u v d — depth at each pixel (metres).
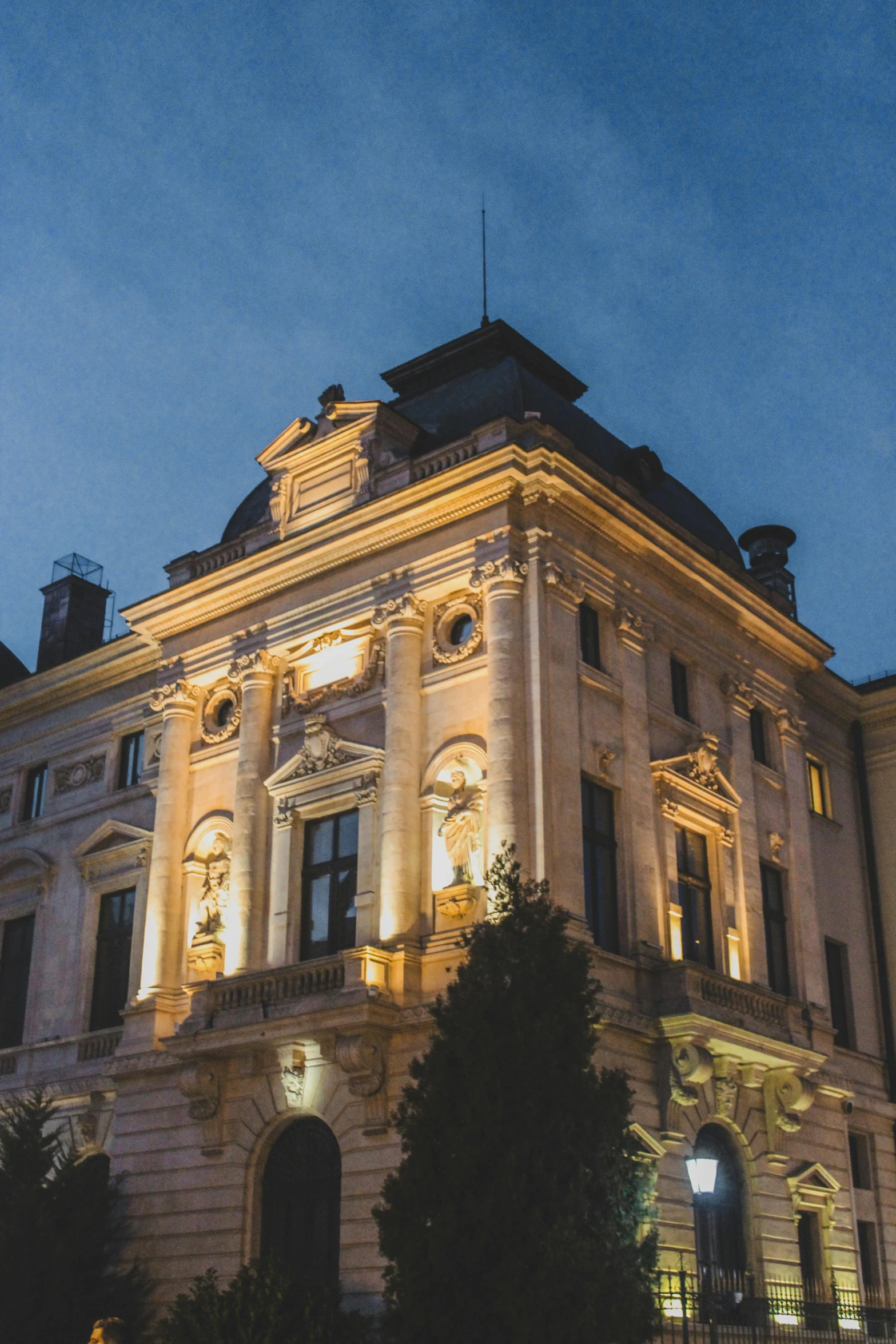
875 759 42.53
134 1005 34.31
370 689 32.97
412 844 30.53
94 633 47.91
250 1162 30.50
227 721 36.31
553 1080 23.39
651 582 34.72
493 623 30.64
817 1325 31.09
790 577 45.00
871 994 39.81
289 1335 26.33
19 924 41.47
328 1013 28.75
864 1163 37.34
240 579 36.22
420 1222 23.12
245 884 33.25
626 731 32.06
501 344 37.84
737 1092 31.73
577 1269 21.98
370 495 34.34
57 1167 34.28
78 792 41.09
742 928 34.09
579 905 28.91
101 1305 30.08
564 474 31.59
